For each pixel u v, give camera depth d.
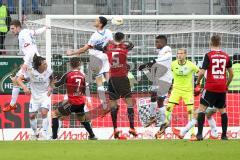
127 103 45.50
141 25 52.94
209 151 33.84
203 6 66.62
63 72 52.09
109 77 46.03
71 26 52.53
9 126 51.06
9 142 40.78
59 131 49.25
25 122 51.31
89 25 52.78
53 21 51.81
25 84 50.88
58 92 50.06
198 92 42.69
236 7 65.25
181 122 50.00
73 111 46.31
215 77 41.34
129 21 52.84
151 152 33.34
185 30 53.06
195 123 46.09
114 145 37.91
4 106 52.44
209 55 41.38
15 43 61.59
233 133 51.06
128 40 53.12
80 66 49.56
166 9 66.38
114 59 45.00
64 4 65.44
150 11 65.56
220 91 41.50
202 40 53.22
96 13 65.88
